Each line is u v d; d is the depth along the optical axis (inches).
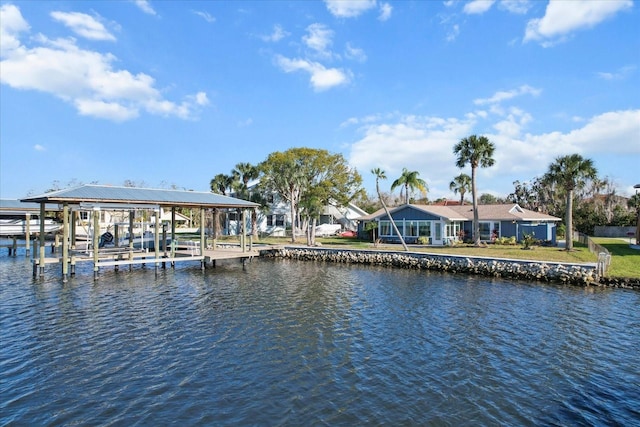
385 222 1740.9
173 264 1160.2
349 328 566.6
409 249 1370.6
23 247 1636.3
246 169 2016.5
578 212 2237.9
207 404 349.4
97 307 684.7
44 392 371.2
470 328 564.4
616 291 815.1
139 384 388.2
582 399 361.4
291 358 454.3
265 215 2139.5
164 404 349.4
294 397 362.3
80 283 913.5
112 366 430.3
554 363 440.8
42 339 514.3
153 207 1085.8
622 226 2105.1
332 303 720.3
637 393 373.7
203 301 735.7
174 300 743.1
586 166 1197.1
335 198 1902.1
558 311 656.4
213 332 547.5
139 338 521.3
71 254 1106.1
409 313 647.1
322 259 1380.4
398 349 482.3
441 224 1550.2
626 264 1012.5
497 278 984.9
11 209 1464.1
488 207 1771.7
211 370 421.1
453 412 337.1
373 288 864.9
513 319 609.0
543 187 2487.7
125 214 2128.4
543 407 346.6
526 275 968.3
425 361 445.1
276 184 1888.5
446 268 1109.7
